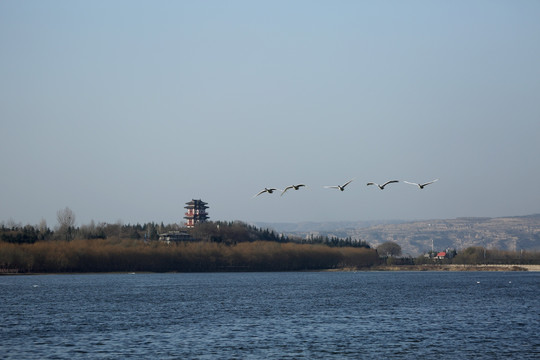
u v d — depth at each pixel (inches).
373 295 7770.7
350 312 5629.9
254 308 6013.8
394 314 5462.6
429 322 4884.4
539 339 4062.5
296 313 5546.3
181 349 3727.9
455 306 6215.6
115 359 3462.1
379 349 3735.2
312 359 3467.0
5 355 3572.8
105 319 5098.4
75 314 5472.4
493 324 4761.3
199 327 4601.4
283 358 3489.2
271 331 4399.6
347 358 3494.1
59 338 4111.7
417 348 3767.2
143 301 6811.0
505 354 3607.3
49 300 6919.3
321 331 4402.1
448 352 3654.0
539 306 6195.9
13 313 5546.3
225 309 5910.4
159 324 4771.2
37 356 3545.8
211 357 3508.9
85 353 3619.6
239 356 3535.9
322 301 6835.6
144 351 3671.3
